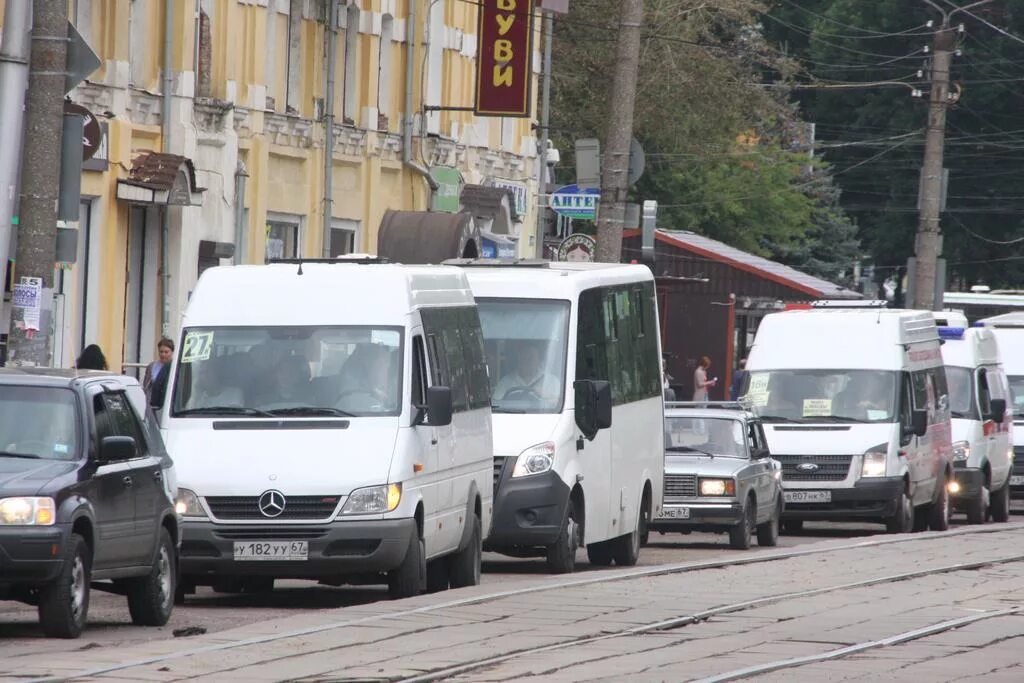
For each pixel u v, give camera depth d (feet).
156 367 195.93
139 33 226.38
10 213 130.52
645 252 258.57
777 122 524.11
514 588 140.15
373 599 141.28
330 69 279.90
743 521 198.29
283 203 270.05
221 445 130.93
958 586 154.81
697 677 98.78
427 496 134.51
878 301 257.14
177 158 226.99
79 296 216.13
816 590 146.92
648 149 514.68
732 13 458.50
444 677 97.25
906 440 230.27
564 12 305.12
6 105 130.21
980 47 520.01
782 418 229.66
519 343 161.48
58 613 107.34
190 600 139.74
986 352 280.10
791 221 547.08
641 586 146.82
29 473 107.76
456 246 287.48
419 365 137.80
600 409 159.84
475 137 354.54
